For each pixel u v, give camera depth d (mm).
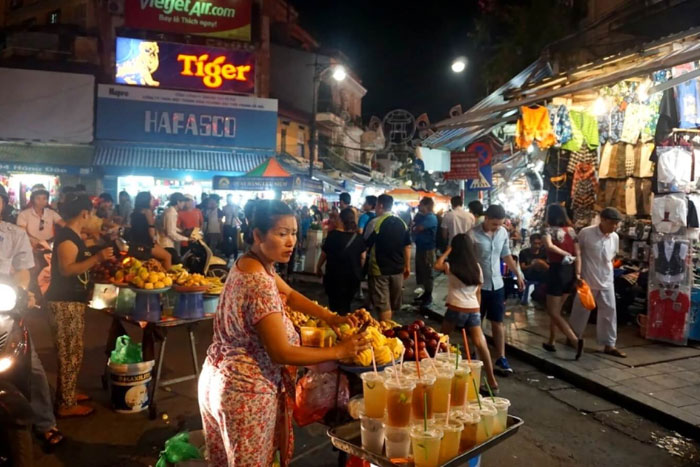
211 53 21359
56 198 19438
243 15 22531
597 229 6859
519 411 5395
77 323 4902
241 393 2586
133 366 5004
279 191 14008
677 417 4988
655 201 7453
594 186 9156
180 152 20641
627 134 8445
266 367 2660
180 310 4969
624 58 6605
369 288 7434
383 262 7254
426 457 2385
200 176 20500
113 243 5781
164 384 5461
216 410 2656
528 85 8461
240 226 15977
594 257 6859
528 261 10414
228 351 2656
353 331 3305
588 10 12688
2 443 3301
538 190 13164
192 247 10555
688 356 6902
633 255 8711
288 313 4059
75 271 4621
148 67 20766
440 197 27391
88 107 19391
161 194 21156
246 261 2691
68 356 4883
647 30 8688
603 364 6547
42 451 4281
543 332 8125
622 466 4305
